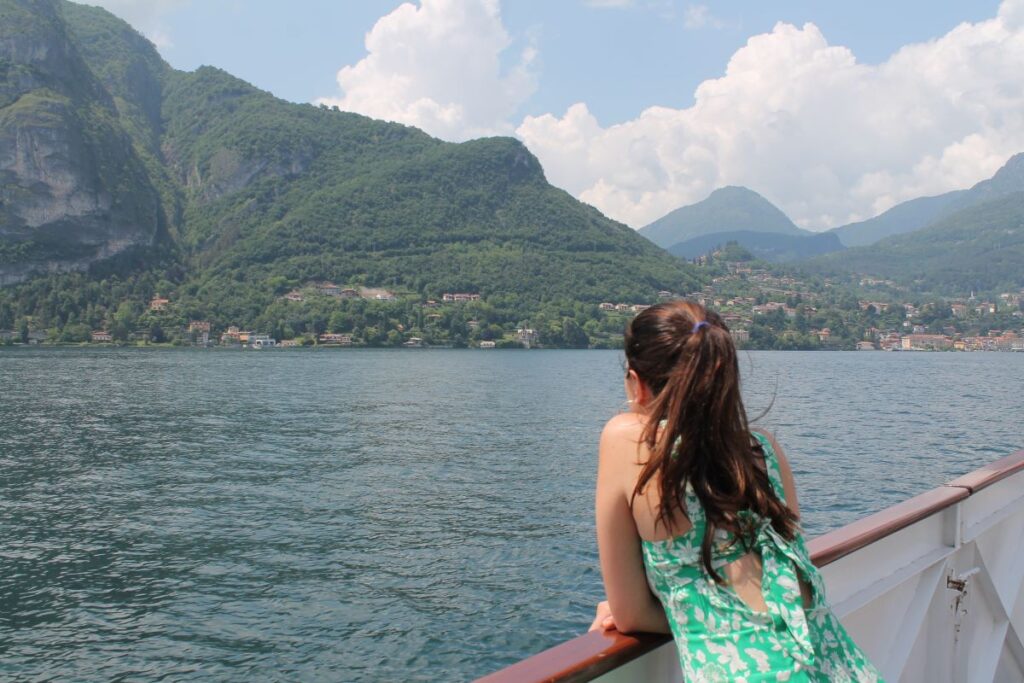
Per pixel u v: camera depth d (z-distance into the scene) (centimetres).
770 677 172
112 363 11131
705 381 180
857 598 257
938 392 7088
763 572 180
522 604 1427
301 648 1244
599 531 189
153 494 2422
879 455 3297
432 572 1609
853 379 9081
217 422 4484
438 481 2631
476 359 14075
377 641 1269
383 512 2156
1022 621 394
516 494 2405
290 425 4347
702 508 179
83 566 1658
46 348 16275
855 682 179
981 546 354
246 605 1427
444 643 1263
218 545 1819
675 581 181
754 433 204
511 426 4334
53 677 1150
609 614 202
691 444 178
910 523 274
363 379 8500
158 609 1405
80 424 4341
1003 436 3991
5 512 2172
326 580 1560
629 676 188
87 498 2364
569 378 8900
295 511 2175
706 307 195
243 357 13738
